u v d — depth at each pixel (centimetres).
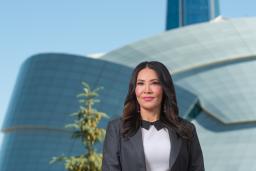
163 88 458
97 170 2647
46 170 5966
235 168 6825
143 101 454
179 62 8444
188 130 451
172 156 438
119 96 6612
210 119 7812
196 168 457
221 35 8694
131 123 448
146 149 438
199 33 8794
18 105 6638
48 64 6819
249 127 7525
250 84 8044
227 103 7875
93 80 6669
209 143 7344
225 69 8288
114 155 443
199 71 8331
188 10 17188
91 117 2762
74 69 6731
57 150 6141
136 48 8919
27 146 6250
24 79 6912
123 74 6794
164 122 454
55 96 6531
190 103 7212
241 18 8912
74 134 2752
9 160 6231
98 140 2744
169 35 8919
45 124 6322
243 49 8425
